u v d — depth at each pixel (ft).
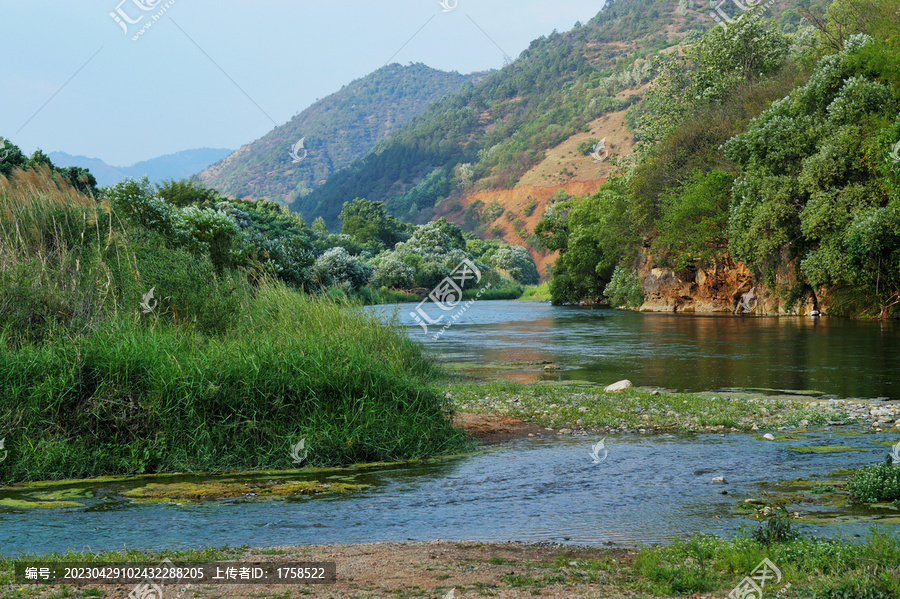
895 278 130.31
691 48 230.27
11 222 50.96
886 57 135.85
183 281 50.96
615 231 248.73
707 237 184.34
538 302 341.62
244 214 278.87
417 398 42.32
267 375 39.32
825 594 17.24
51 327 42.37
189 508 28.99
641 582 18.83
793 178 147.13
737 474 33.63
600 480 33.06
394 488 32.30
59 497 30.76
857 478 30.01
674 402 53.26
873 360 78.64
